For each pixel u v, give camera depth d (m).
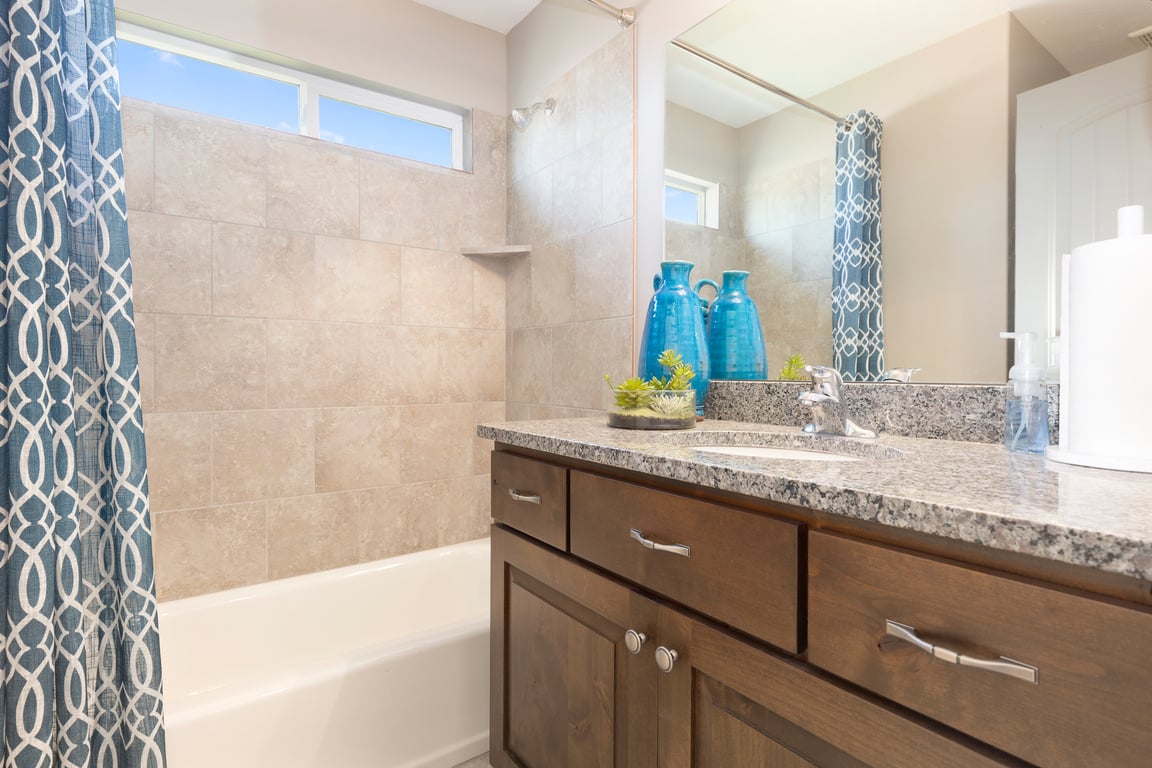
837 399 1.19
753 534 0.74
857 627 0.64
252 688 1.32
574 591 1.07
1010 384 0.97
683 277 1.54
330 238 2.15
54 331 1.15
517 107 2.48
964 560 0.56
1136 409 0.73
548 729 1.15
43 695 1.09
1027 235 1.02
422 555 2.16
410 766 1.49
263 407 2.03
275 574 2.06
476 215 2.48
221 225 1.95
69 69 1.23
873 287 1.26
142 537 1.23
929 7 1.16
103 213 1.23
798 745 0.71
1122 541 0.44
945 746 0.57
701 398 1.52
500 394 2.54
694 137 1.67
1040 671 0.50
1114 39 0.93
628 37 1.89
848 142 1.31
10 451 1.08
